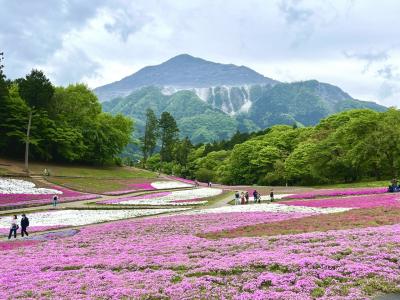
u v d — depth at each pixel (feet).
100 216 143.95
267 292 43.16
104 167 379.76
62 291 48.57
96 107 401.70
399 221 87.25
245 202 179.01
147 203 187.52
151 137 554.87
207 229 96.37
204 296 43.29
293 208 137.49
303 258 54.70
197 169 520.83
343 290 42.98
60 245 86.17
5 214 154.10
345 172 287.89
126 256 68.23
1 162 292.40
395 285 43.73
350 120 288.51
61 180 259.80
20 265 65.77
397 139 242.17
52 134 330.54
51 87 351.87
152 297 44.24
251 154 382.63
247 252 63.52
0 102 308.19
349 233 72.59
